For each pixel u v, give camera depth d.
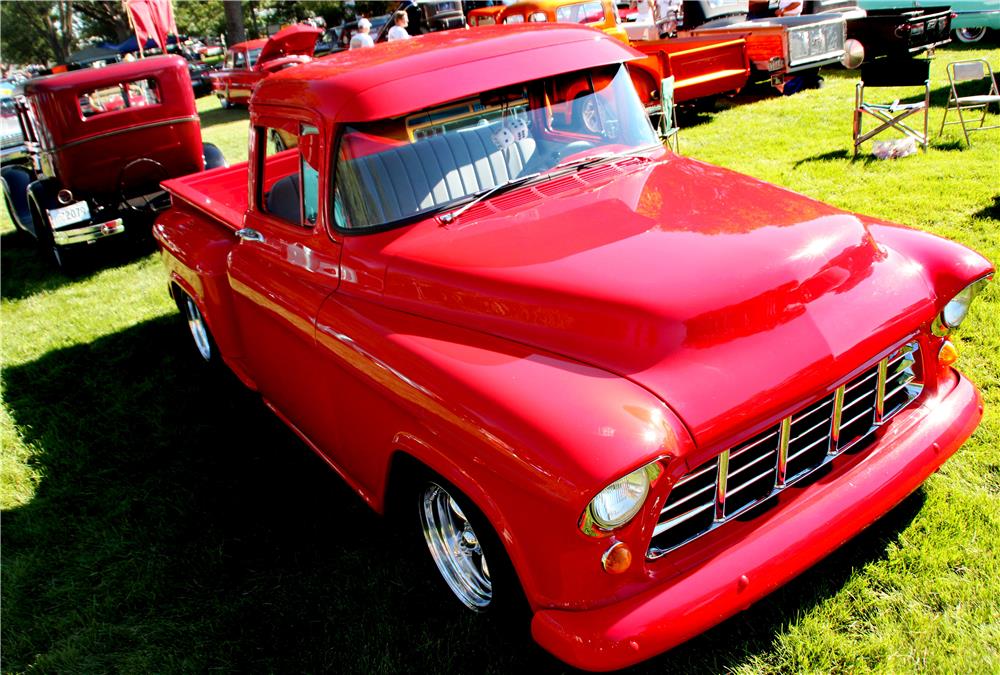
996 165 6.47
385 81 3.01
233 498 3.77
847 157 7.29
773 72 10.30
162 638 2.93
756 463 2.23
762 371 2.18
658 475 1.96
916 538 2.78
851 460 2.44
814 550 2.22
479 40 3.38
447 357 2.38
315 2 37.72
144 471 4.16
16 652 3.00
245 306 3.80
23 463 4.43
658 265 2.39
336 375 2.95
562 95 3.29
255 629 2.89
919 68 6.84
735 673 2.40
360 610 2.91
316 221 3.14
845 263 2.48
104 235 7.83
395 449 2.61
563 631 2.04
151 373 5.38
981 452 3.17
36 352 6.04
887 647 2.39
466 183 3.02
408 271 2.75
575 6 11.02
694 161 3.38
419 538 3.00
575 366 2.22
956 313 2.64
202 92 27.81
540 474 1.93
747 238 2.48
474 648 2.64
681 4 11.83
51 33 55.12
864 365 2.37
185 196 4.93
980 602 2.49
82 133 7.73
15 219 8.92
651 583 2.08
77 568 3.44
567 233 2.70
